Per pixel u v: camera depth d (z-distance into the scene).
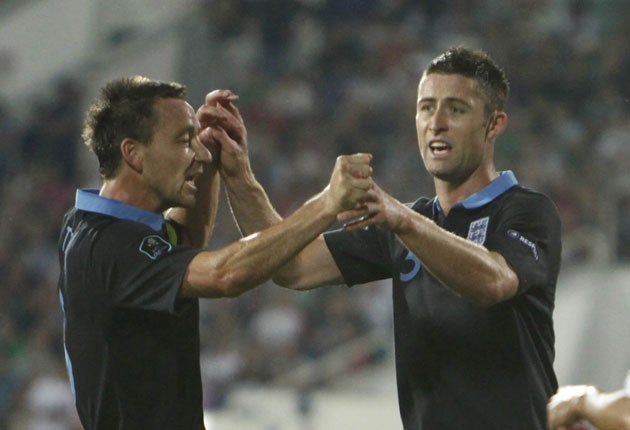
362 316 46.41
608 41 58.00
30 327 47.66
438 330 14.30
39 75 57.94
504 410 14.07
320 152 53.94
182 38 55.62
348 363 45.31
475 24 59.44
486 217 14.37
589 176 50.78
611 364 43.47
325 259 15.70
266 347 45.50
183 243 15.70
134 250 13.30
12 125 55.94
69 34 58.12
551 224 14.22
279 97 55.91
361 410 43.66
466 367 14.20
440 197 14.93
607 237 48.91
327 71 57.41
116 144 14.02
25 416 43.44
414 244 12.84
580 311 45.84
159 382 13.74
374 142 54.16
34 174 54.53
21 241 51.56
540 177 50.06
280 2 58.38
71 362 13.93
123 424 13.71
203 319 45.88
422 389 14.42
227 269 12.92
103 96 14.23
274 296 46.69
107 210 13.78
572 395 9.64
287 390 44.34
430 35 59.28
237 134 16.03
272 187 52.19
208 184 15.81
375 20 59.59
